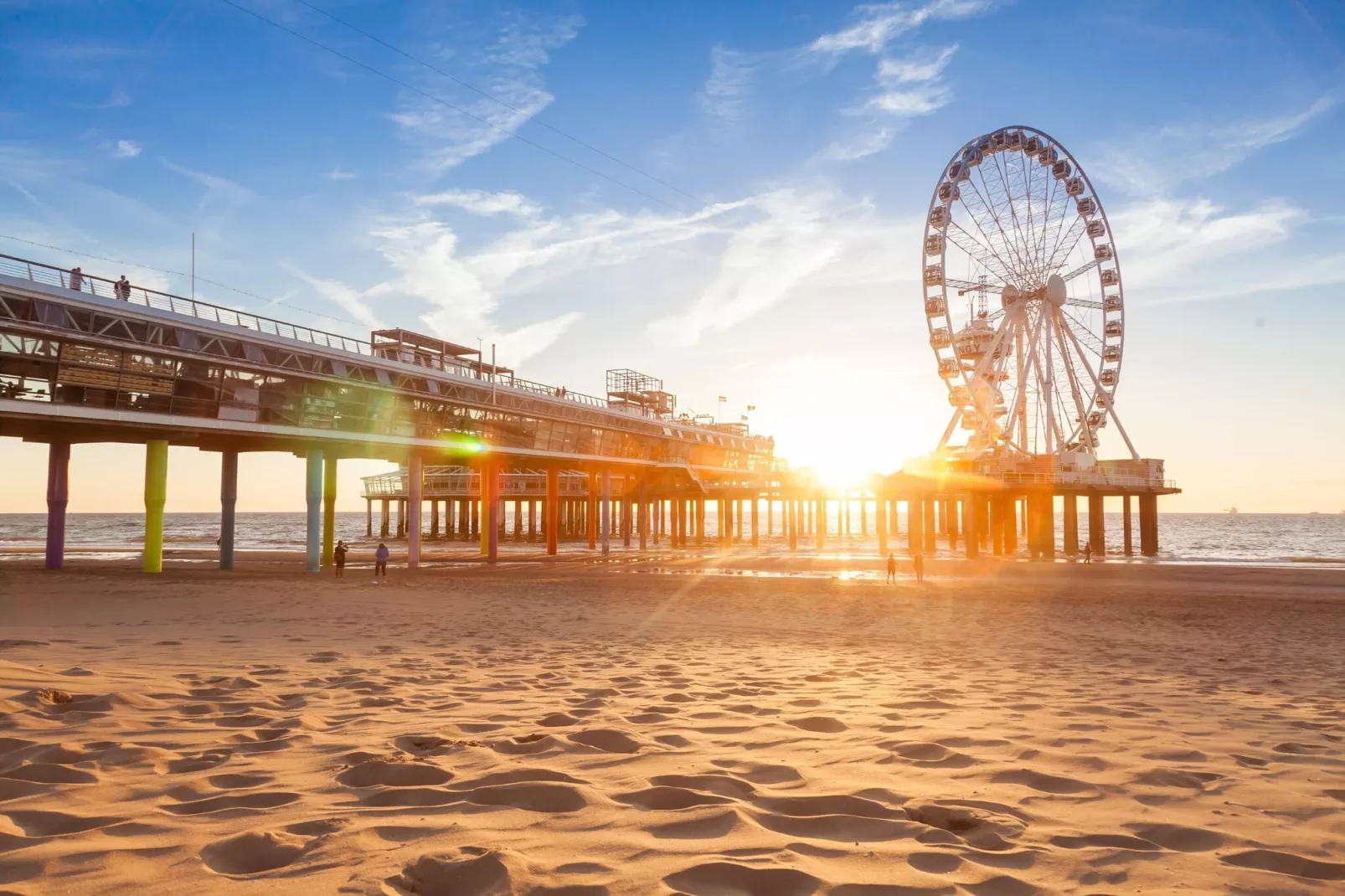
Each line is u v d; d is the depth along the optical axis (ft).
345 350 106.32
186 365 88.94
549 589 79.05
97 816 10.00
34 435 97.96
